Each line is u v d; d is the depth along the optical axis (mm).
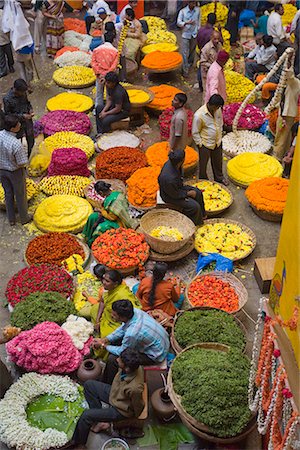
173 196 7566
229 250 7496
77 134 9641
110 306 6137
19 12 10703
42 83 11883
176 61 11742
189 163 8914
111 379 5730
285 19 14078
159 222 7684
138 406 5105
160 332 5785
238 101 10812
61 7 12547
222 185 8594
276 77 10648
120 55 10844
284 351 4207
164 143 9250
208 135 8273
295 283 4047
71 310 6438
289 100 8633
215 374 5254
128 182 8281
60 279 6805
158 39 13227
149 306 6406
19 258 7652
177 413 5566
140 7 14367
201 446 5410
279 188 8219
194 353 5613
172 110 9914
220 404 5051
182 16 11719
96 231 7512
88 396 5441
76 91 11617
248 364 5461
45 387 5789
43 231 7883
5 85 11906
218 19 13961
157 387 5750
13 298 6594
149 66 11648
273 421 4328
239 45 13508
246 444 5383
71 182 8547
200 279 6855
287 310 4262
